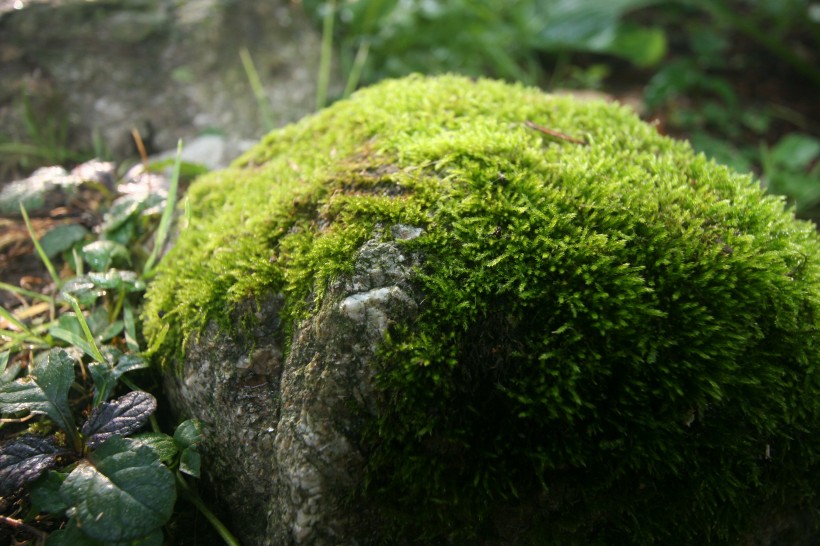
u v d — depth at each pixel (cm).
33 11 67
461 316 34
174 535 38
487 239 36
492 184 38
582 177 39
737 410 35
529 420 34
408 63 86
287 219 40
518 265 35
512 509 34
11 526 37
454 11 88
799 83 106
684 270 35
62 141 64
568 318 34
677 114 93
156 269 45
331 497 34
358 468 34
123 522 33
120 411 37
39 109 64
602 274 35
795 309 36
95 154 65
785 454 36
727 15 105
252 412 37
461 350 34
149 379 43
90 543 34
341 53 84
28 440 37
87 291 43
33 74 65
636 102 96
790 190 75
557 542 34
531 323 35
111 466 35
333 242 37
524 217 37
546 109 47
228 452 38
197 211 47
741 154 86
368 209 38
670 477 35
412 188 38
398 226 37
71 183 49
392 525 34
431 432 34
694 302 35
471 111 46
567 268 35
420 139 42
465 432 34
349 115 48
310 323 36
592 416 34
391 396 34
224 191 48
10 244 53
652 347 34
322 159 44
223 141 67
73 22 68
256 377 38
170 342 41
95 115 66
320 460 34
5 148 61
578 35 93
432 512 34
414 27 87
